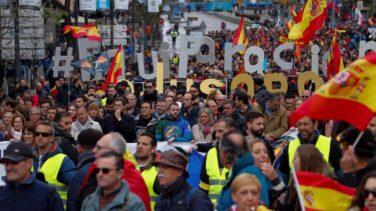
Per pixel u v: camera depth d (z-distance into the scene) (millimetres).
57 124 21875
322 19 48594
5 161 14422
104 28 84875
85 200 14242
